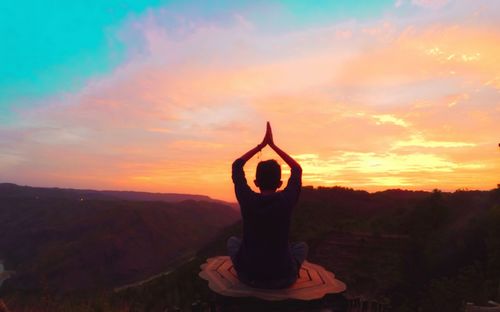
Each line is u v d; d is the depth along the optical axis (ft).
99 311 27.14
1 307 21.26
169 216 466.70
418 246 107.96
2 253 383.45
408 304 50.62
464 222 97.81
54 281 286.25
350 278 103.35
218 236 175.22
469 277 37.32
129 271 329.31
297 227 155.22
